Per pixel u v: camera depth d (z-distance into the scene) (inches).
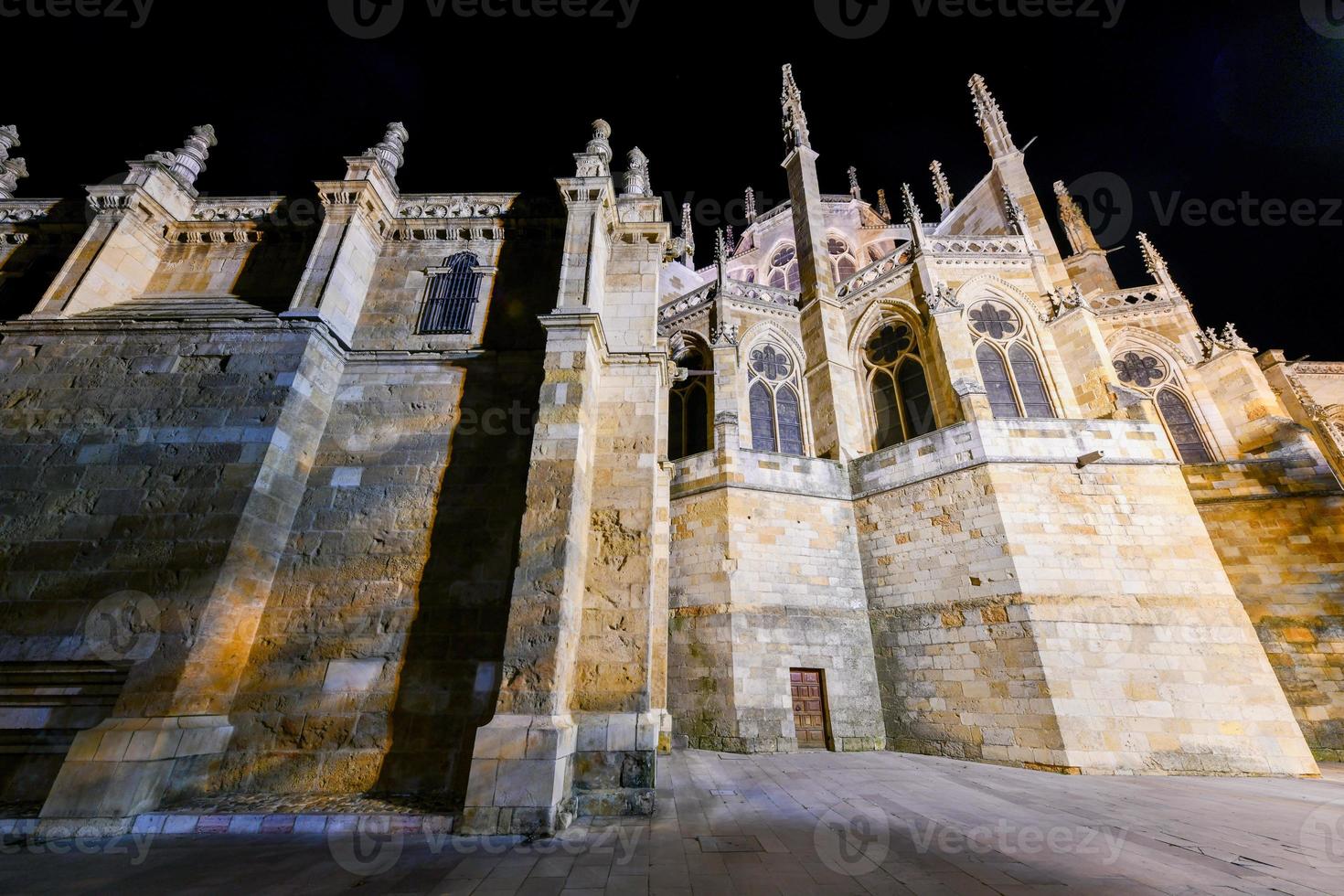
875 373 851.4
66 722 304.3
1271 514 588.1
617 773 300.4
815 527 641.6
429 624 351.6
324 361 419.5
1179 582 497.7
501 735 275.4
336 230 458.0
